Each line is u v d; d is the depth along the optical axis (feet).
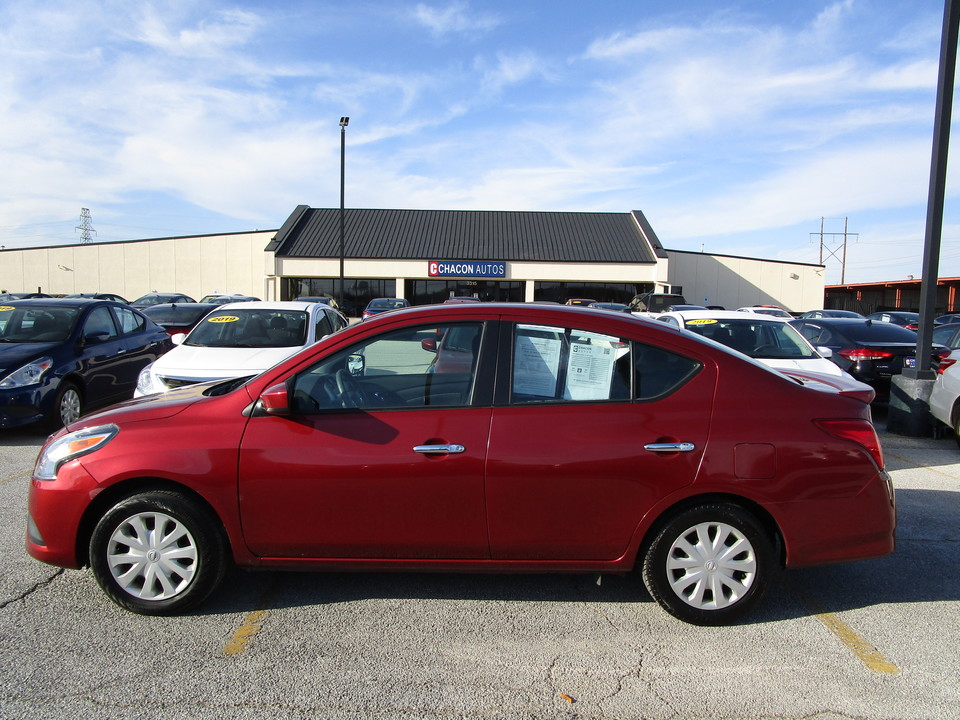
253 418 10.93
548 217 149.59
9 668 9.51
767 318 28.37
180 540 10.94
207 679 9.32
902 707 8.93
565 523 10.74
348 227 141.18
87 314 27.76
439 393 11.14
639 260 130.00
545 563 10.98
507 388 11.01
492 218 147.84
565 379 11.09
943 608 11.89
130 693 8.96
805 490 10.71
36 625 10.76
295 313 28.02
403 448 10.66
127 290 145.38
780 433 10.72
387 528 10.79
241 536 10.84
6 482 18.71
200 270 143.02
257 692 9.04
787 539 10.77
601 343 11.21
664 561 10.87
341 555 10.97
